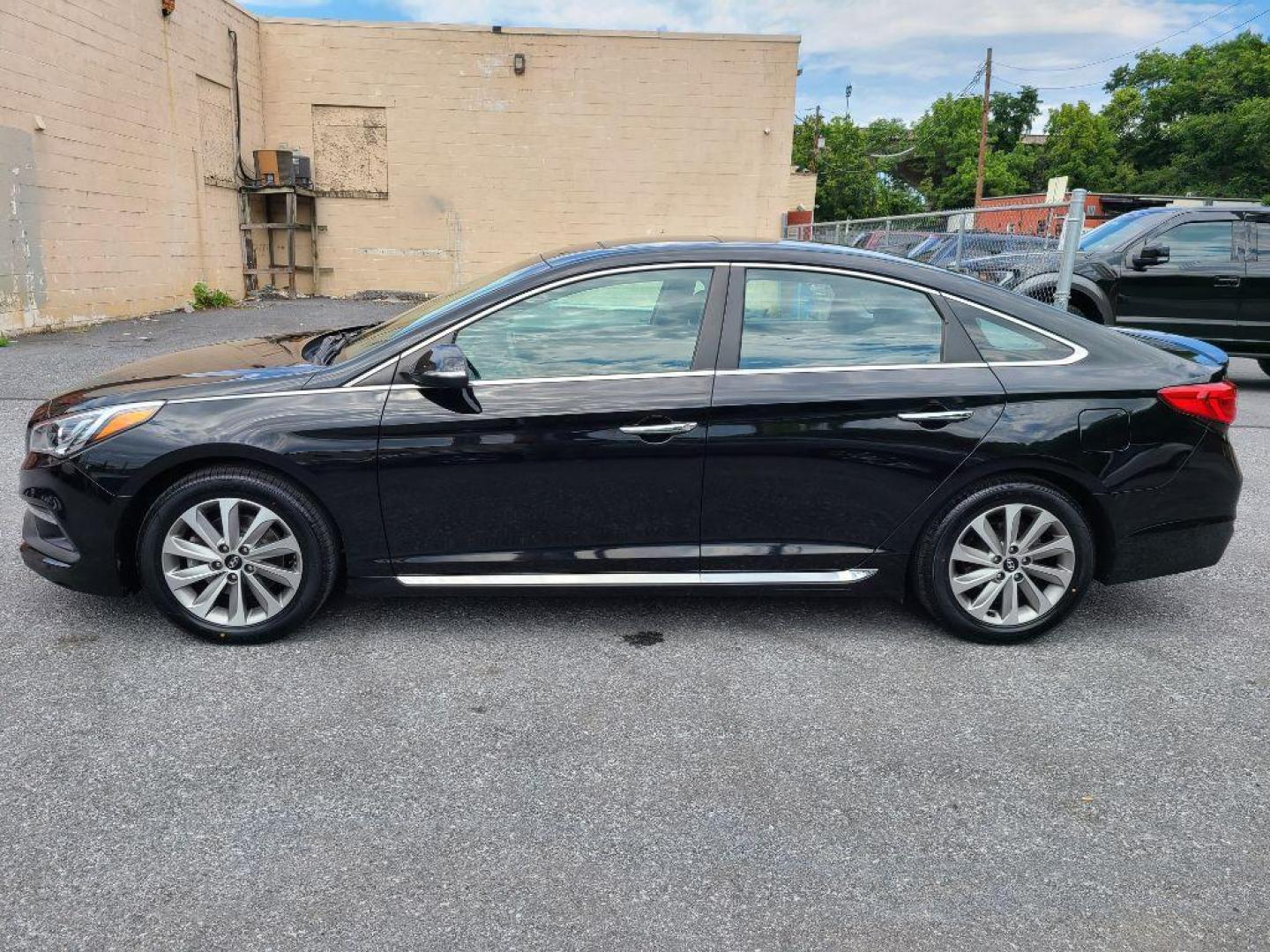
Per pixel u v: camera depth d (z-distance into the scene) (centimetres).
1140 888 245
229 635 366
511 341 361
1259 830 270
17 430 696
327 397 355
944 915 234
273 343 443
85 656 358
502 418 353
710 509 366
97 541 355
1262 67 6112
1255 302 951
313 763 292
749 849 257
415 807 272
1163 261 943
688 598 429
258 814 267
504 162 1870
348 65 1816
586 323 363
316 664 357
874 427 362
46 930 222
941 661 371
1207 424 377
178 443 346
